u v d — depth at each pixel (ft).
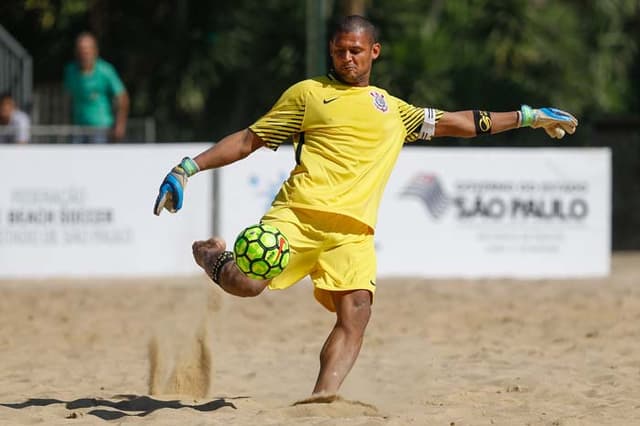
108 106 137.80
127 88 198.80
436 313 94.58
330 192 51.37
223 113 205.36
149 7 200.64
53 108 161.89
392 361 72.95
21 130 133.59
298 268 51.90
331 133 51.85
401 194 118.42
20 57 159.63
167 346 79.51
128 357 74.79
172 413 53.42
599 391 61.62
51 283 112.47
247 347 78.89
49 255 116.16
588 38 238.89
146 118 196.95
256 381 66.28
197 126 204.23
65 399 60.29
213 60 195.42
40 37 204.74
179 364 62.80
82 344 80.43
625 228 163.63
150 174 116.98
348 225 51.90
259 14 198.18
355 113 51.83
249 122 205.98
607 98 234.17
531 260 121.08
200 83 195.00
